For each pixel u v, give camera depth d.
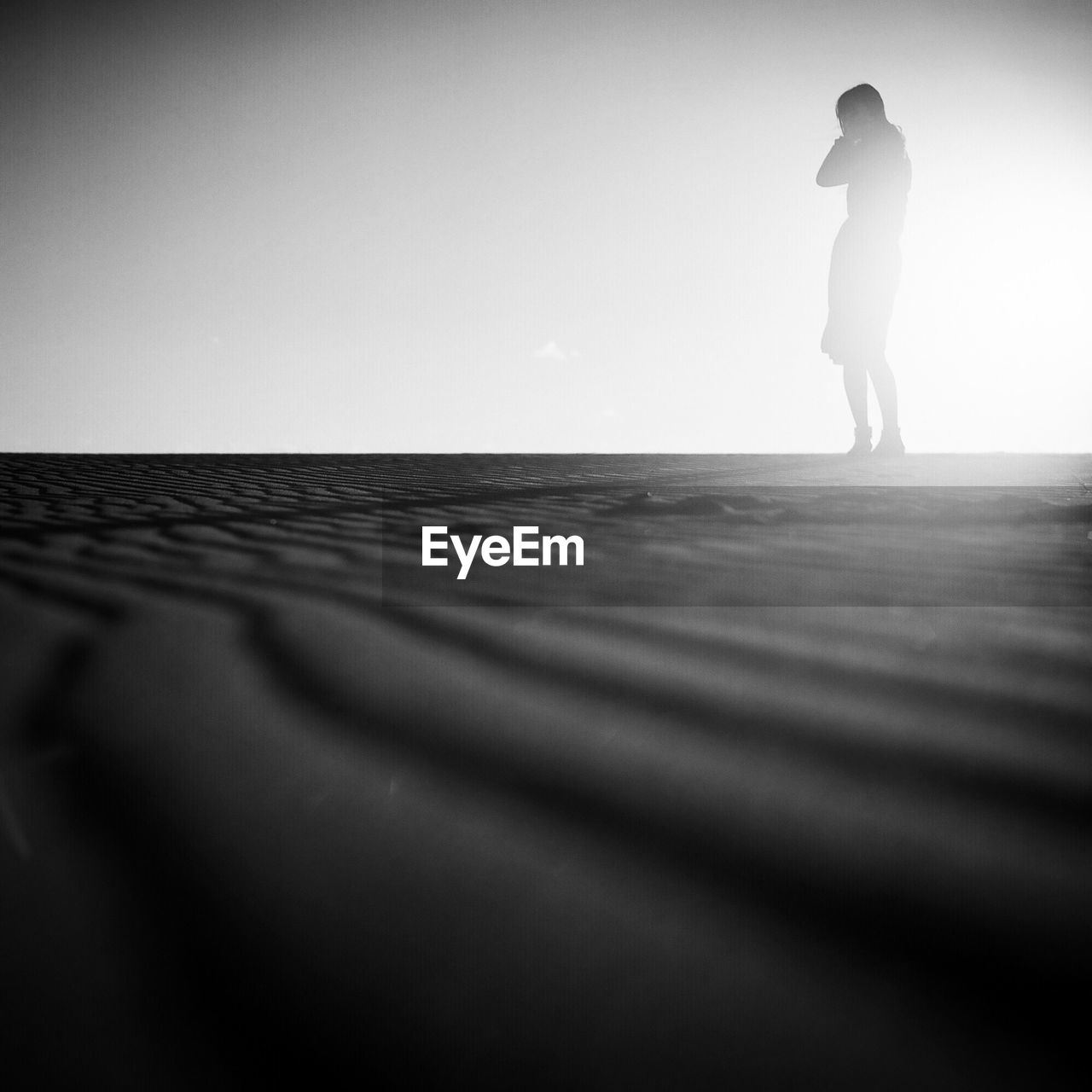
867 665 1.38
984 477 5.60
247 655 1.41
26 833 0.82
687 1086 0.53
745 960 0.64
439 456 9.29
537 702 1.21
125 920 0.69
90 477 5.50
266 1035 0.57
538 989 0.61
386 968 0.63
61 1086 0.53
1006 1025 0.58
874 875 0.76
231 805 0.88
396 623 1.63
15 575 2.04
